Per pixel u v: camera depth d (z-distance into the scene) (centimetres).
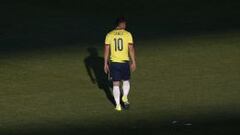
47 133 5131
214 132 4956
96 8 11881
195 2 12112
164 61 7925
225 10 11450
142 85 6825
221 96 6303
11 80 7112
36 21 10919
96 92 6606
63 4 12238
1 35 9894
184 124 5272
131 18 11075
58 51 8662
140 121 5453
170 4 12044
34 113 5838
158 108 5922
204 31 9812
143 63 7838
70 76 7300
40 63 7931
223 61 7850
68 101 6256
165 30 10000
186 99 6225
